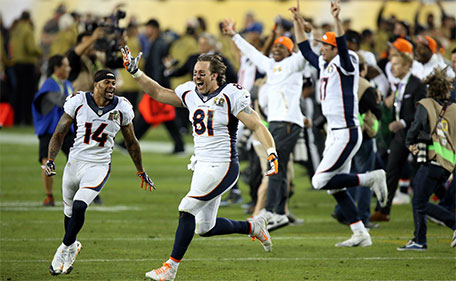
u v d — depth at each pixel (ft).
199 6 312.29
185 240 79.20
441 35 195.11
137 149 86.79
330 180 102.17
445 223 102.78
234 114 79.71
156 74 216.54
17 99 279.49
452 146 97.55
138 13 311.88
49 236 107.34
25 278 83.97
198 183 79.66
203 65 79.71
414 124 97.55
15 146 226.99
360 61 115.75
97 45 132.16
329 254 99.19
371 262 94.53
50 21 290.35
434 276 87.40
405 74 121.49
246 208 135.95
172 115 211.82
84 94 83.92
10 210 128.36
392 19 231.91
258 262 94.17
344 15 295.07
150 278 79.51
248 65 136.56
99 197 137.69
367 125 112.88
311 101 143.43
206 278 85.61
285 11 305.73
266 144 78.84
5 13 305.94
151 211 131.13
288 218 121.70
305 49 107.24
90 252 98.37
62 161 197.77
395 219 126.93
